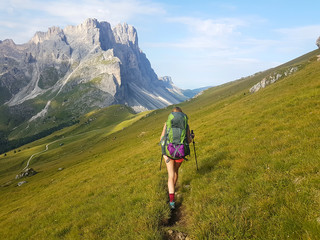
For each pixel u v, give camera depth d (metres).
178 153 6.69
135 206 7.81
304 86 19.22
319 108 11.46
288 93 19.52
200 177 8.34
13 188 60.69
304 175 5.25
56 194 20.42
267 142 9.16
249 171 6.89
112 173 18.86
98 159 43.97
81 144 152.62
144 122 118.69
